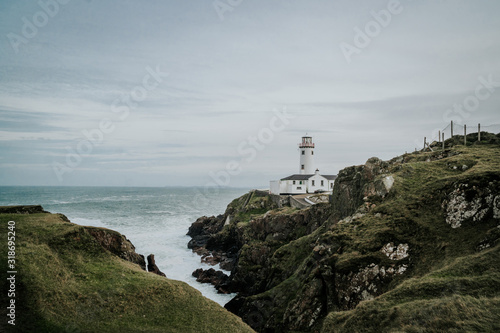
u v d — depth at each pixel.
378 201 45.00
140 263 45.88
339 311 32.62
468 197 35.34
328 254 39.47
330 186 112.81
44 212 47.94
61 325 28.28
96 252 39.94
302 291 37.78
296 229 68.88
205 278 61.78
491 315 20.55
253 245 63.66
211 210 177.88
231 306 50.59
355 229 40.72
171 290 36.00
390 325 23.62
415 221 37.09
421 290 26.23
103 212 154.00
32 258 33.91
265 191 115.88
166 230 112.81
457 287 24.77
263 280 54.12
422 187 42.62
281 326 37.47
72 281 33.62
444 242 33.34
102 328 29.19
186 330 30.75
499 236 29.59
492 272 25.34
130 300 33.09
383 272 33.59
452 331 20.23
